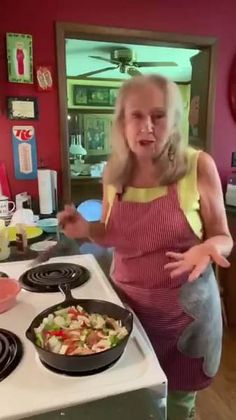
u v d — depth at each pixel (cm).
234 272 211
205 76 212
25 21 172
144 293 97
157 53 373
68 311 78
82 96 535
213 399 162
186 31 198
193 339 99
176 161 94
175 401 107
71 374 61
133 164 98
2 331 75
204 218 97
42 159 190
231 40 208
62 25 176
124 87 95
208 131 214
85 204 194
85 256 125
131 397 56
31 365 64
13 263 118
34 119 184
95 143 553
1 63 174
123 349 66
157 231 94
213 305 101
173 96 91
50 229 158
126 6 185
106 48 360
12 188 189
